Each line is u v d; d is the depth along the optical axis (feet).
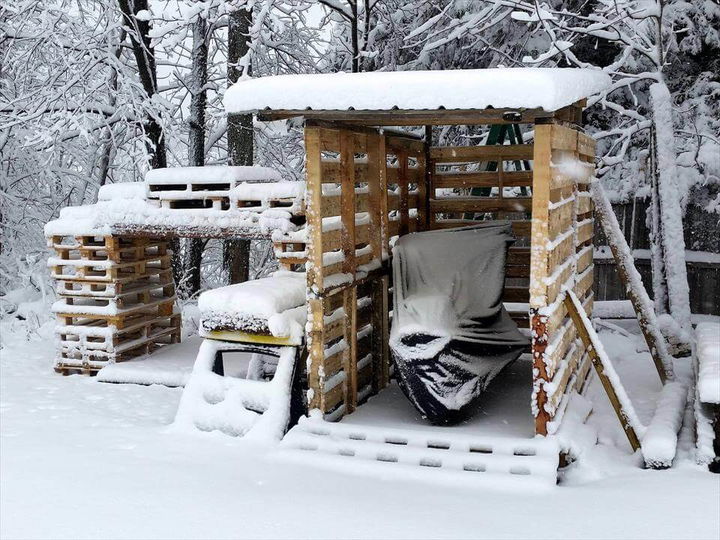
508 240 22.38
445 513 13.88
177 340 27.86
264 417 18.22
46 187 42.27
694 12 37.78
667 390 21.62
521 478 15.29
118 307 24.76
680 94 39.81
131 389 23.08
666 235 27.40
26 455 17.02
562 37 35.27
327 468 16.31
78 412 20.63
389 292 23.88
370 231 22.04
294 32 41.45
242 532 12.99
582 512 13.91
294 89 16.76
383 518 13.61
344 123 19.44
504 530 13.07
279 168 43.91
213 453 17.26
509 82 15.52
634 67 36.06
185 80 41.22
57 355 25.00
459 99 15.80
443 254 21.39
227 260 40.57
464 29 33.58
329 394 19.08
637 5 33.01
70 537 12.82
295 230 22.40
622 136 32.50
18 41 39.75
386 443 17.26
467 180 27.14
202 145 39.32
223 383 18.90
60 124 32.01
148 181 23.80
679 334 26.48
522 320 27.25
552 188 17.21
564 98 16.12
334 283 18.92
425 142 27.12
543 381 16.96
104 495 14.67
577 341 21.61
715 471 16.66
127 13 36.70
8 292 35.55
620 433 19.38
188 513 13.82
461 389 18.84
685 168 35.76
